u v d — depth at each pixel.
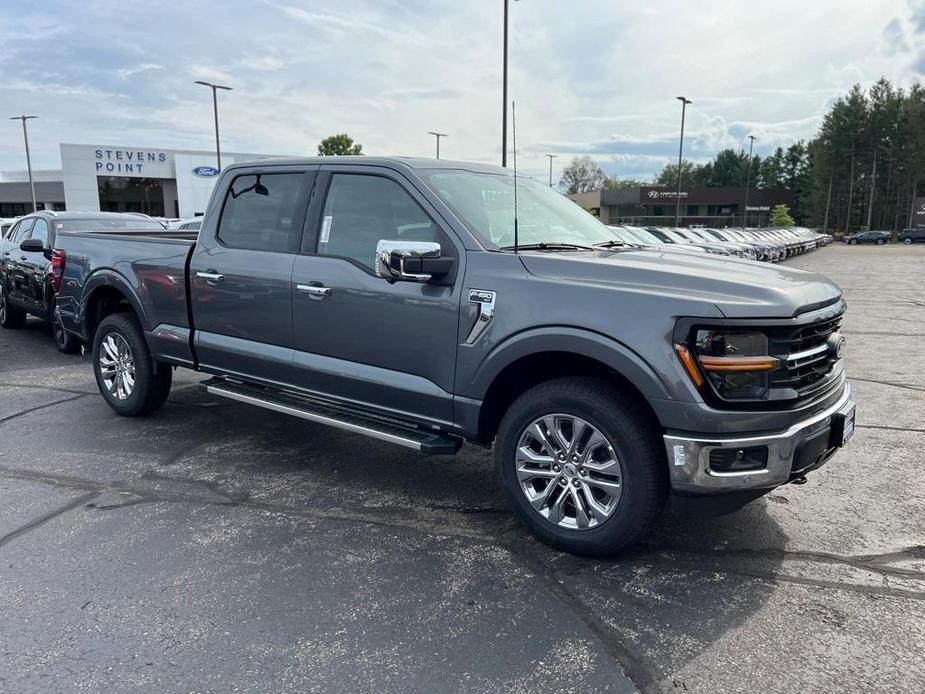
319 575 3.27
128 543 3.59
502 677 2.53
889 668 2.58
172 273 5.09
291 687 2.47
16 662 2.61
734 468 2.98
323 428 5.63
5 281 10.30
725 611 2.97
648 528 3.23
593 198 93.56
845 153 93.56
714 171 140.50
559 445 3.39
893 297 16.16
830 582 3.20
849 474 4.54
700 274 3.21
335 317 4.10
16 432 5.46
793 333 3.04
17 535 3.68
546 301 3.30
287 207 4.48
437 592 3.12
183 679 2.52
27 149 56.19
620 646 2.72
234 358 4.74
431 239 3.77
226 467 4.72
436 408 3.75
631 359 3.04
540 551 3.52
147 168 49.53
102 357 5.84
